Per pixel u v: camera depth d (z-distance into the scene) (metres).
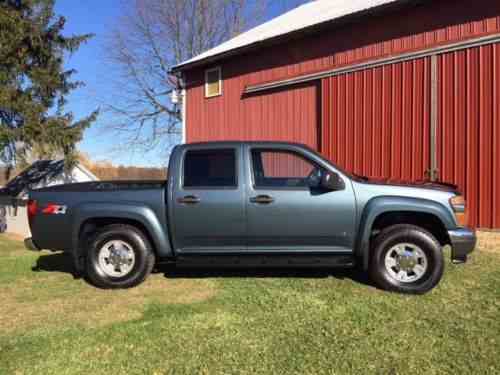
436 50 8.80
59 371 3.35
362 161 10.13
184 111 16.11
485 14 8.27
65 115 12.99
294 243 5.33
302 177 5.37
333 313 4.46
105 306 4.84
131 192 5.55
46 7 12.59
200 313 4.52
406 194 5.15
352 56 10.55
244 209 5.31
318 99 11.46
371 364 3.38
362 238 5.14
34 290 5.50
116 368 3.38
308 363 3.41
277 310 4.57
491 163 8.09
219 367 3.37
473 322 4.18
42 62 12.98
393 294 5.03
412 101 9.21
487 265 6.19
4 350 3.73
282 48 12.40
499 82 7.97
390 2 9.38
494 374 3.21
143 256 5.49
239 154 5.44
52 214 5.61
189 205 5.37
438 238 5.49
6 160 12.59
